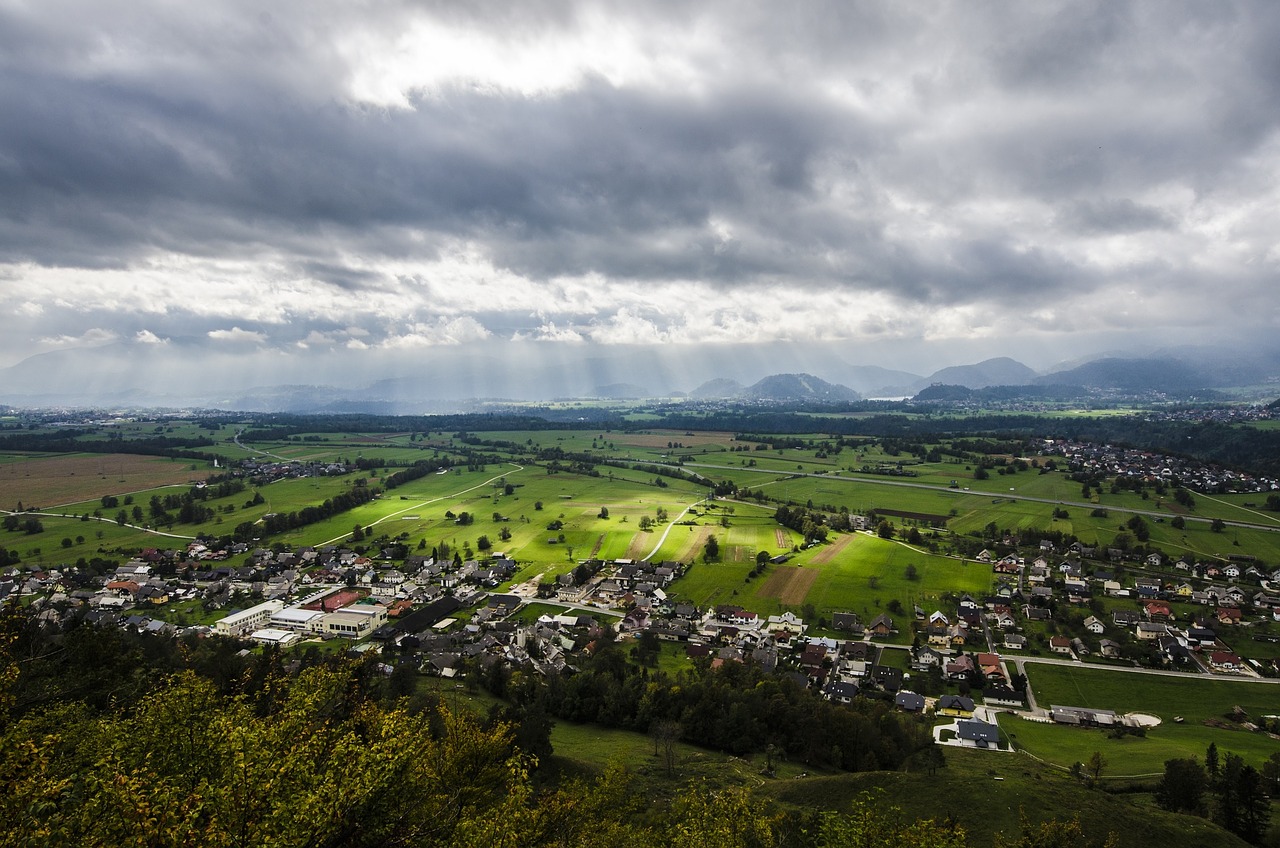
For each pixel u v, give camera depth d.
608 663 124.62
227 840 27.05
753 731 99.62
